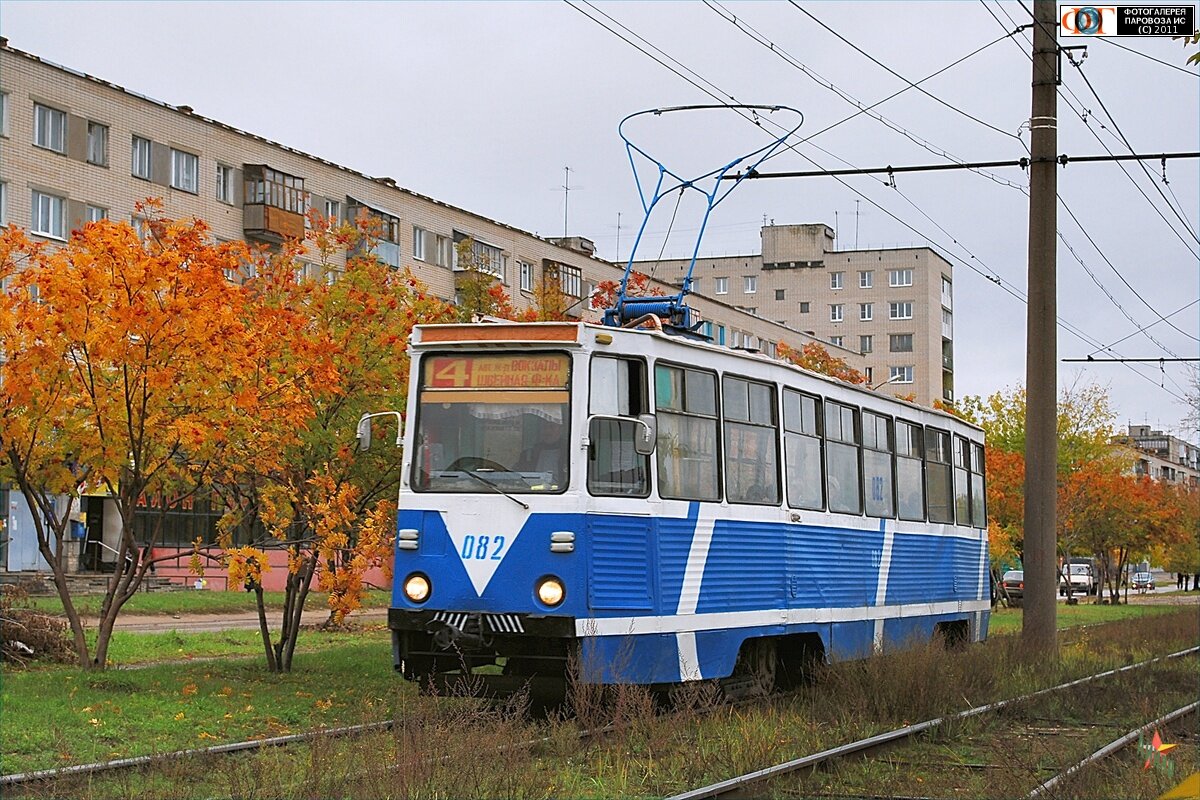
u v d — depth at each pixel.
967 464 20.80
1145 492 55.34
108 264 13.49
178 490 16.73
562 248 57.41
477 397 12.39
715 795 9.15
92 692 13.18
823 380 15.77
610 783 9.61
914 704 13.46
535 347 12.26
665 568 12.56
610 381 12.34
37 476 14.77
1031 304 21.33
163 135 40.31
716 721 11.80
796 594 14.68
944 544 19.39
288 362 15.09
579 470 11.95
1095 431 50.78
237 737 11.23
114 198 38.72
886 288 92.88
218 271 13.83
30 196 36.41
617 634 12.02
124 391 14.00
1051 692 15.20
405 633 12.55
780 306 94.69
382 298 16.45
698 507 13.05
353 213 46.44
